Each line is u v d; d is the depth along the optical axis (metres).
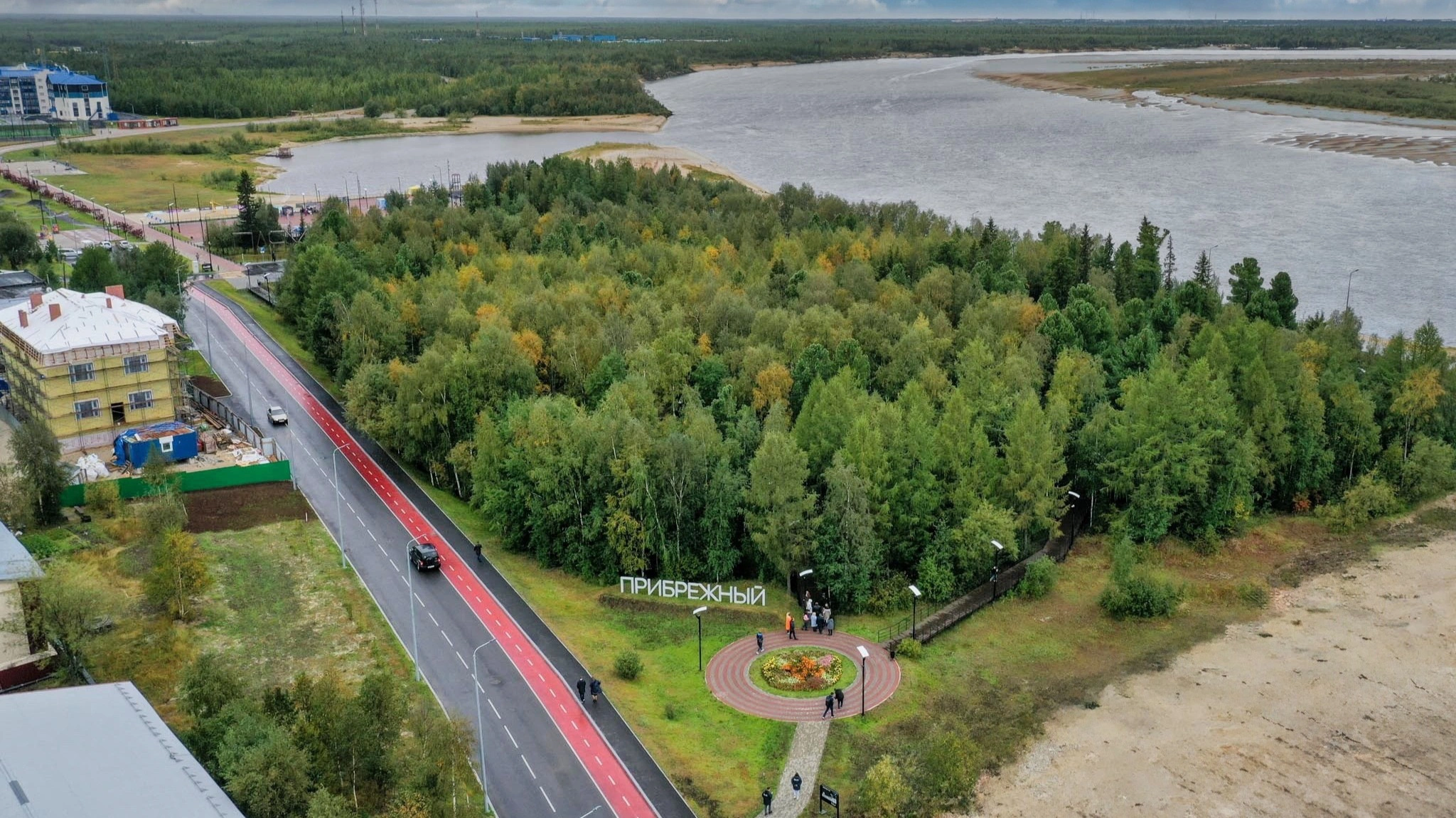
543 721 100.56
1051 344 174.12
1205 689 110.44
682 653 113.25
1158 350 176.25
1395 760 99.00
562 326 177.88
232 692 91.44
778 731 99.56
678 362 164.12
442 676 107.56
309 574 127.31
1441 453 150.12
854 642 114.94
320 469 157.25
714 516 127.12
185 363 178.25
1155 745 101.19
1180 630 122.00
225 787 79.00
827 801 89.06
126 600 117.69
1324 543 143.25
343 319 182.50
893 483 129.38
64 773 77.25
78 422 153.00
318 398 183.12
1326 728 103.75
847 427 134.50
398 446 158.00
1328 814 92.12
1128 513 140.38
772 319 178.12
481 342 156.62
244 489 148.50
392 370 159.62
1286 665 114.69
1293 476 151.38
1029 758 99.50
